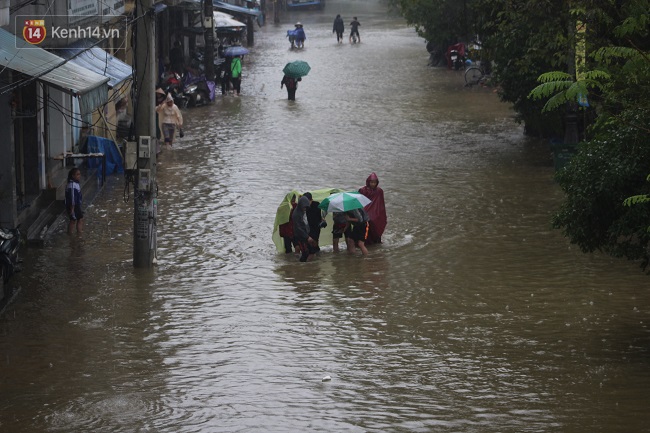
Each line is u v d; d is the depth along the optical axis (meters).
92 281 24.11
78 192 28.42
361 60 78.75
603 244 19.16
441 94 59.19
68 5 30.27
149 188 25.05
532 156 39.38
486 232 28.25
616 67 20.33
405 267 25.17
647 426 15.12
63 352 19.23
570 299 22.17
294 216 26.09
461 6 69.56
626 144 17.98
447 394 16.73
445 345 19.34
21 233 27.05
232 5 88.25
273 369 18.19
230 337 20.06
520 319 20.86
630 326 20.27
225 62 60.09
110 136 41.28
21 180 30.05
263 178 35.94
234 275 24.70
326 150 41.56
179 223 29.78
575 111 37.47
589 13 25.91
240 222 29.84
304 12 140.00
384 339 19.80
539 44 34.78
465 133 45.38
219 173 37.00
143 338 20.05
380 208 27.34
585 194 18.33
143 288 23.56
